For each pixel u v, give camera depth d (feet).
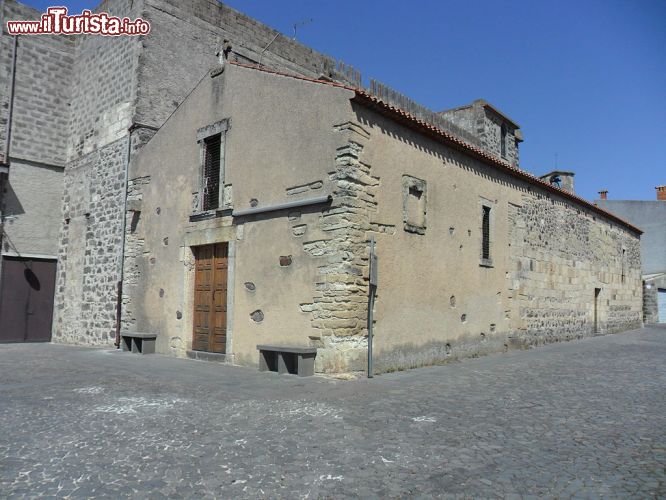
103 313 43.21
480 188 39.11
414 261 31.30
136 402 19.86
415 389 23.49
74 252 47.96
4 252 47.50
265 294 29.78
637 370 30.32
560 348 44.42
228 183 32.96
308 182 28.30
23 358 33.88
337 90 27.61
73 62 51.88
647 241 105.70
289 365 27.68
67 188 50.16
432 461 13.61
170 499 11.17
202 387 23.17
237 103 33.06
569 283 53.72
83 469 12.76
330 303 26.48
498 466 13.26
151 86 42.96
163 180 38.60
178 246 36.29
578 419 18.12
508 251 42.57
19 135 48.49
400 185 30.48
